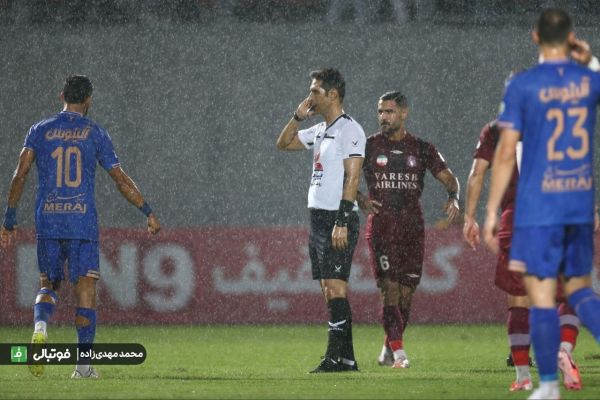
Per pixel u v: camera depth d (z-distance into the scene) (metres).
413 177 29.58
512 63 63.03
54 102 61.97
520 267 15.81
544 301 15.91
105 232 50.69
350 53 62.72
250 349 36.81
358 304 51.44
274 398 18.78
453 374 25.08
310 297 51.75
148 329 47.81
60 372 26.42
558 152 15.69
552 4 63.12
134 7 62.84
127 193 24.09
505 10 63.28
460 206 30.59
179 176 62.06
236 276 51.56
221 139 62.38
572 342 21.44
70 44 62.28
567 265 16.25
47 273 23.41
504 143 15.80
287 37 62.84
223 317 51.25
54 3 62.41
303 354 34.62
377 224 29.23
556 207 15.64
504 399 18.56
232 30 62.88
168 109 62.34
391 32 62.97
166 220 61.81
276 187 62.22
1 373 26.61
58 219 23.12
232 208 62.03
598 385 21.09
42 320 23.08
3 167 61.00
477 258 51.69
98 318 50.34
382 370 27.00
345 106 62.44
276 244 51.88
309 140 26.84
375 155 29.56
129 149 62.06
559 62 16.02
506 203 20.14
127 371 27.28
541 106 15.71
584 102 15.81
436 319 51.22
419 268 29.56
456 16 63.16
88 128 23.55
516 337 19.94
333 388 20.81
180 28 62.81
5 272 49.78
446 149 62.69
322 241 25.20
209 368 28.69
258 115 62.50
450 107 62.72
